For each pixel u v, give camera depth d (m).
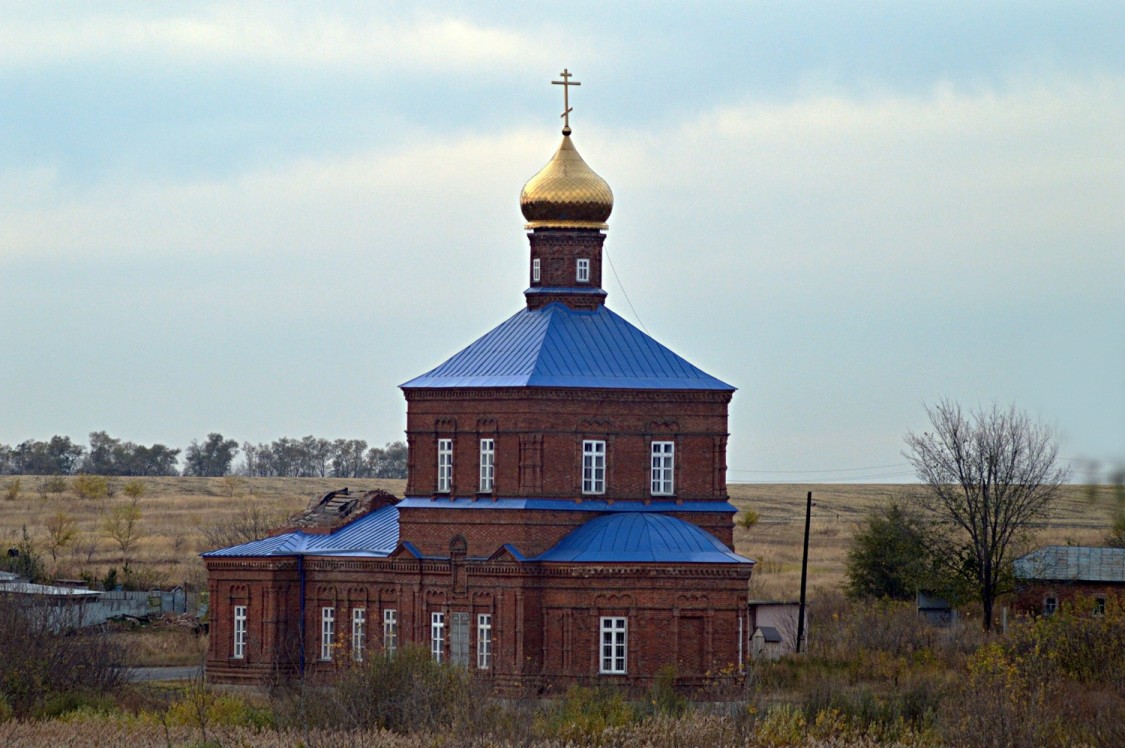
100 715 113.19
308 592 153.38
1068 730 105.88
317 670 151.25
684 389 144.62
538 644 138.25
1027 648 130.75
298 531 157.88
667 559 136.50
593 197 150.88
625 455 143.88
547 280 151.38
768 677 138.50
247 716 109.81
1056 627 132.25
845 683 134.25
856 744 101.19
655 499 144.25
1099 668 128.00
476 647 141.12
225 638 153.50
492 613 139.75
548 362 144.00
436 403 146.12
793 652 159.50
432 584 144.75
